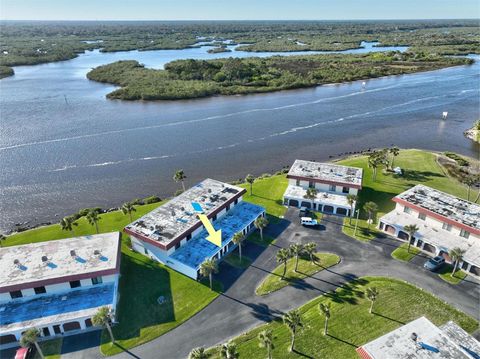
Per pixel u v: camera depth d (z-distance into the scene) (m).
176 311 54.03
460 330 43.91
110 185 99.31
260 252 66.56
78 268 55.34
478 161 108.75
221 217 73.62
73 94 197.00
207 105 178.12
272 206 82.12
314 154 117.19
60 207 89.38
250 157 115.88
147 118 156.12
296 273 60.94
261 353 46.59
